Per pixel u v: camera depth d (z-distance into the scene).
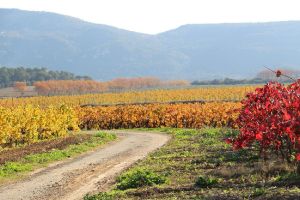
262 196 13.78
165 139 41.69
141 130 55.72
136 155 31.05
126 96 107.81
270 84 15.41
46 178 23.39
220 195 14.82
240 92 94.25
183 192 16.58
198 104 64.31
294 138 14.16
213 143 32.41
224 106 57.84
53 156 30.05
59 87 196.12
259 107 14.99
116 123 62.06
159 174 21.38
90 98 109.88
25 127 40.25
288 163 17.88
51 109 47.06
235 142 15.05
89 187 20.88
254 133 14.67
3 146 38.06
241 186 16.27
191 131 45.47
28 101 106.00
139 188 18.48
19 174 24.50
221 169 20.41
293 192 13.71
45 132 44.34
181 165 23.70
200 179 17.50
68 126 50.50
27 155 30.59
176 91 107.94
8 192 20.38
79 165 27.33
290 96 14.73
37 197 19.31
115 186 20.06
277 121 14.13
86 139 40.41
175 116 58.06
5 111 40.12
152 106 63.72
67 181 22.52
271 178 17.16
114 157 30.42
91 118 62.75
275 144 16.20
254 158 22.94
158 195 16.61
